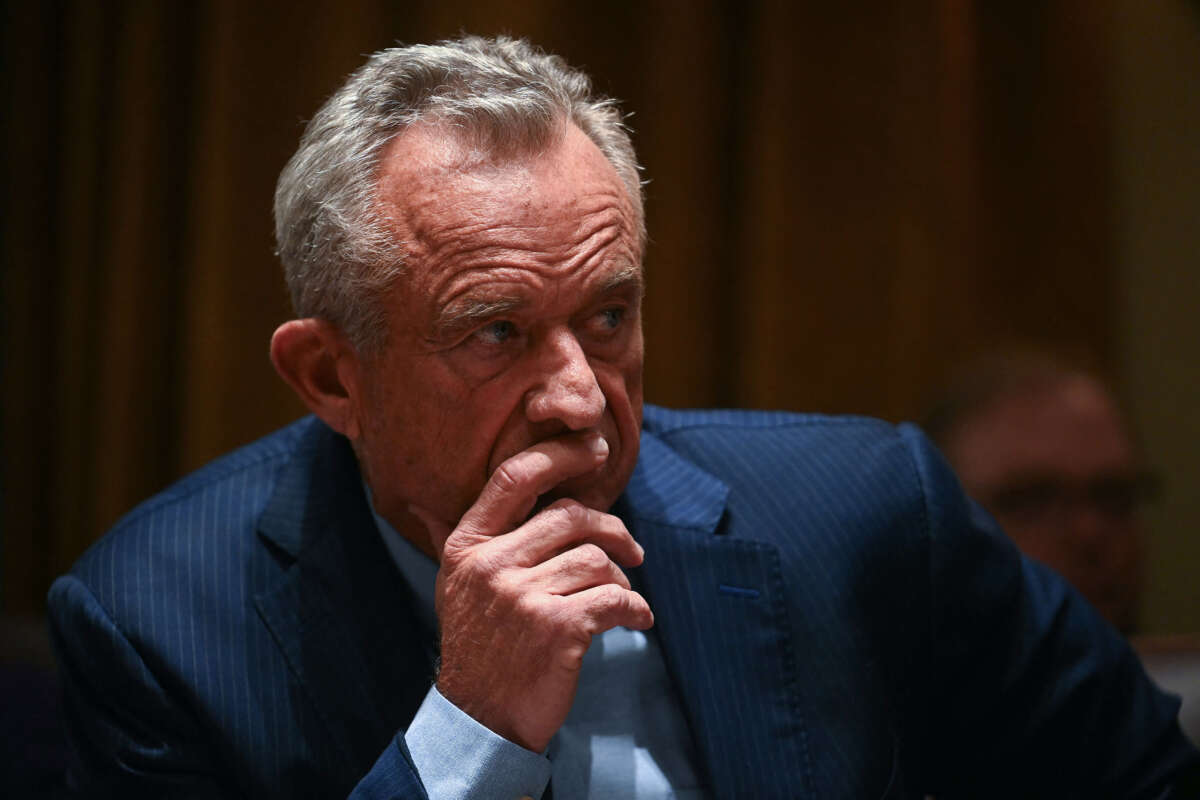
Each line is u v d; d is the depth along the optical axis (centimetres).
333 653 444
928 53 952
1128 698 493
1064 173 995
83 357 948
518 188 389
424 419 407
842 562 477
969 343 966
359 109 416
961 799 515
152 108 934
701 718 443
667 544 477
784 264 951
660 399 950
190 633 441
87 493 951
